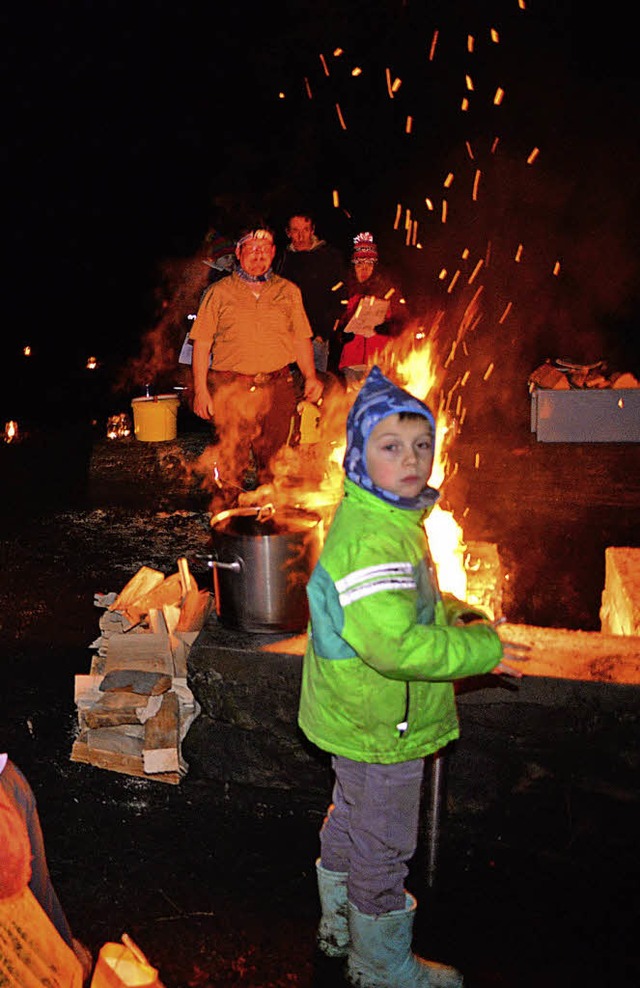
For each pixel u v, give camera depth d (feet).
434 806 10.81
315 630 8.93
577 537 20.71
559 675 11.14
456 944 10.18
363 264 24.75
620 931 10.32
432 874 11.00
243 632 12.37
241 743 12.43
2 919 6.78
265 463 19.92
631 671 11.23
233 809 12.21
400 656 8.42
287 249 24.73
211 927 10.45
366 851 9.38
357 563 8.57
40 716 14.47
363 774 9.40
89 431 30.07
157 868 11.29
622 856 11.25
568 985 9.68
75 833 11.87
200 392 19.12
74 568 19.95
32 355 39.37
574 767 11.23
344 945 10.11
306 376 19.76
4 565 20.11
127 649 13.35
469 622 9.84
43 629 17.33
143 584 14.82
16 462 27.09
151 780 12.77
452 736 9.50
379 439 8.70
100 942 10.23
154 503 23.68
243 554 12.00
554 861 11.30
